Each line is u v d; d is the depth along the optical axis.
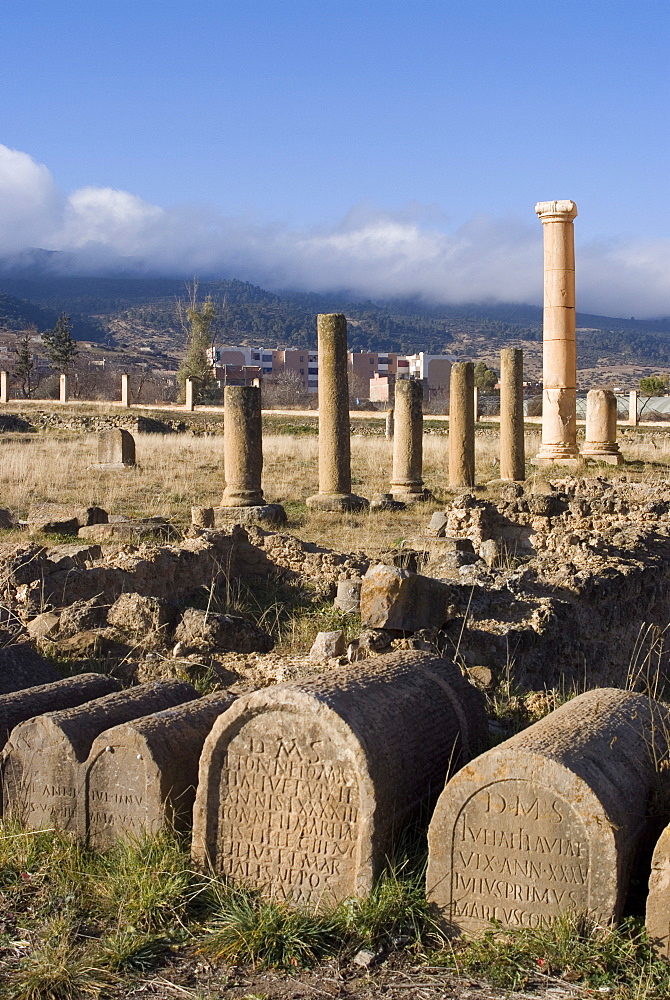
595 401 29.33
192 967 4.52
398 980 4.38
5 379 58.56
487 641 9.39
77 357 112.38
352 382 127.00
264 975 4.44
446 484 26.72
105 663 9.06
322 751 4.93
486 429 43.81
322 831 4.93
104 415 45.06
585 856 4.51
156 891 4.91
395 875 4.86
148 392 81.94
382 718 5.13
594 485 21.12
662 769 5.23
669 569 14.73
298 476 27.06
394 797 4.99
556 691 9.02
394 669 5.82
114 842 5.47
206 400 71.06
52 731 5.63
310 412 50.50
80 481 24.36
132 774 5.42
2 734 6.09
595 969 4.32
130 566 11.02
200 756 5.34
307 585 12.30
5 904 5.03
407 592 9.26
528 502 17.77
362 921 4.67
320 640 9.07
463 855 4.70
